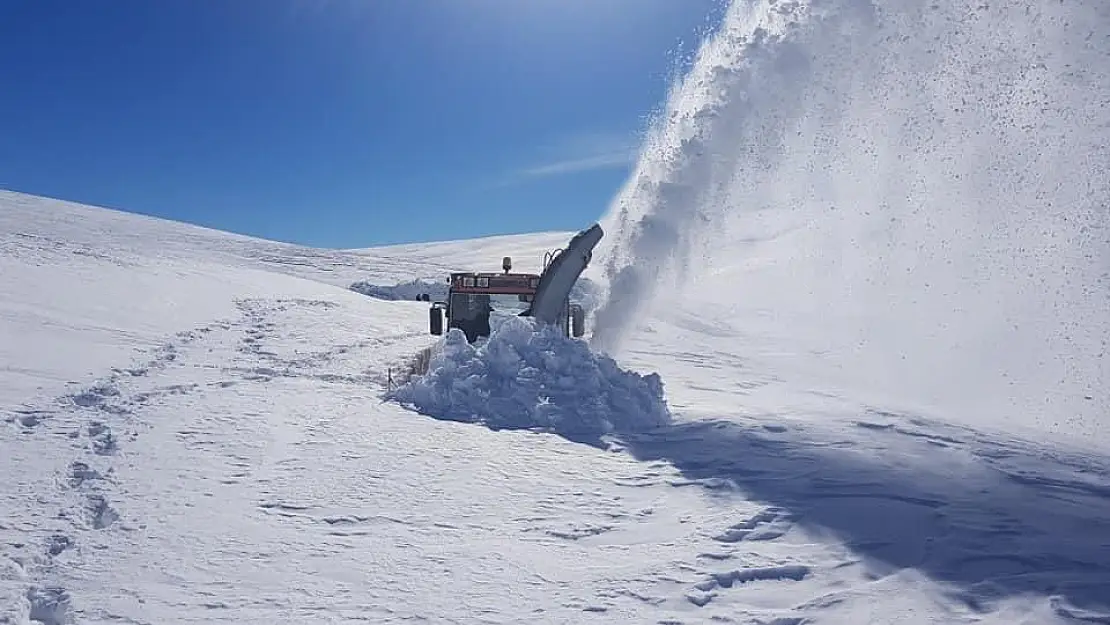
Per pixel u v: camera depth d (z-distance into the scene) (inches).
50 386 329.1
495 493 219.6
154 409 307.1
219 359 460.4
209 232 2319.1
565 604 145.9
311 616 136.8
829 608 144.3
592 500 215.3
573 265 397.7
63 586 144.8
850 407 407.8
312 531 182.4
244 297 825.5
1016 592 150.3
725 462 259.8
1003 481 242.8
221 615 135.7
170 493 203.9
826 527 190.5
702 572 162.1
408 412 330.6
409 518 195.2
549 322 401.7
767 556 171.3
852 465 256.2
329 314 780.0
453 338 382.0
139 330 532.4
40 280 646.5
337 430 290.0
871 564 166.2
